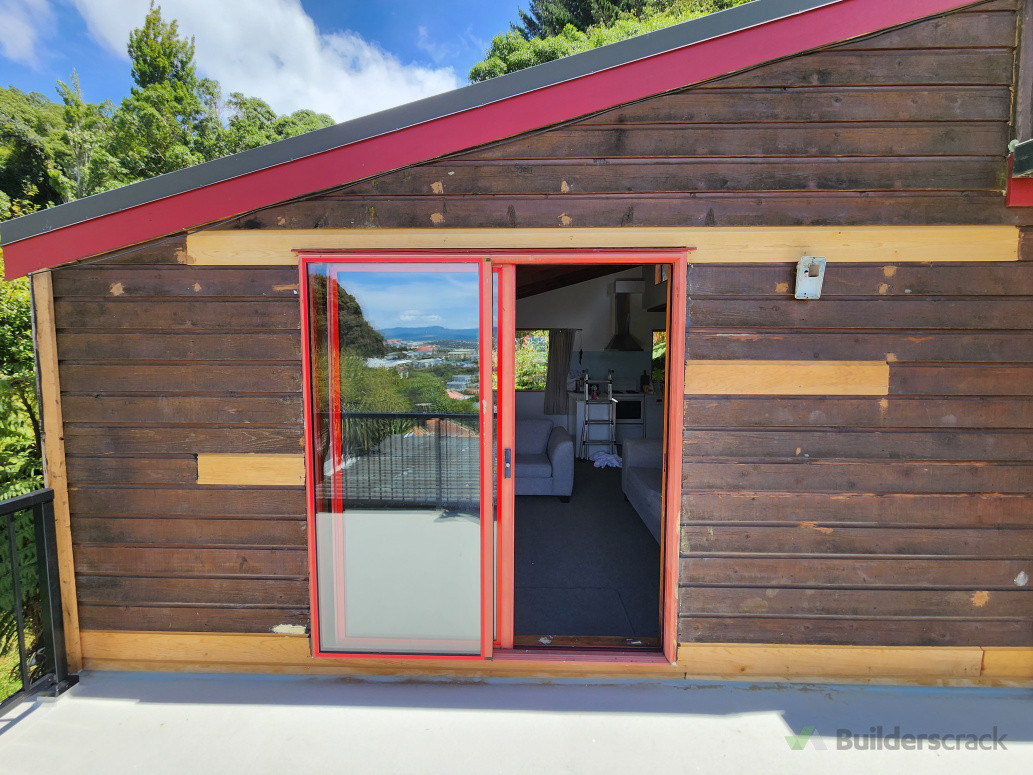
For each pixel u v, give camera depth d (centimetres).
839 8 206
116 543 240
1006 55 210
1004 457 224
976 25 210
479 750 197
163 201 218
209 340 229
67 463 237
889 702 222
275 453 233
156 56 2839
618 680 236
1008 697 226
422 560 238
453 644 240
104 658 244
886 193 217
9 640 326
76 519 239
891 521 228
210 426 234
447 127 214
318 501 235
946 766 189
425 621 240
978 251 217
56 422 234
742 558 231
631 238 220
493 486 237
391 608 240
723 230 219
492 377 231
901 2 206
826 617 233
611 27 1900
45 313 230
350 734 205
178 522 238
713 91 217
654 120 218
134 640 242
